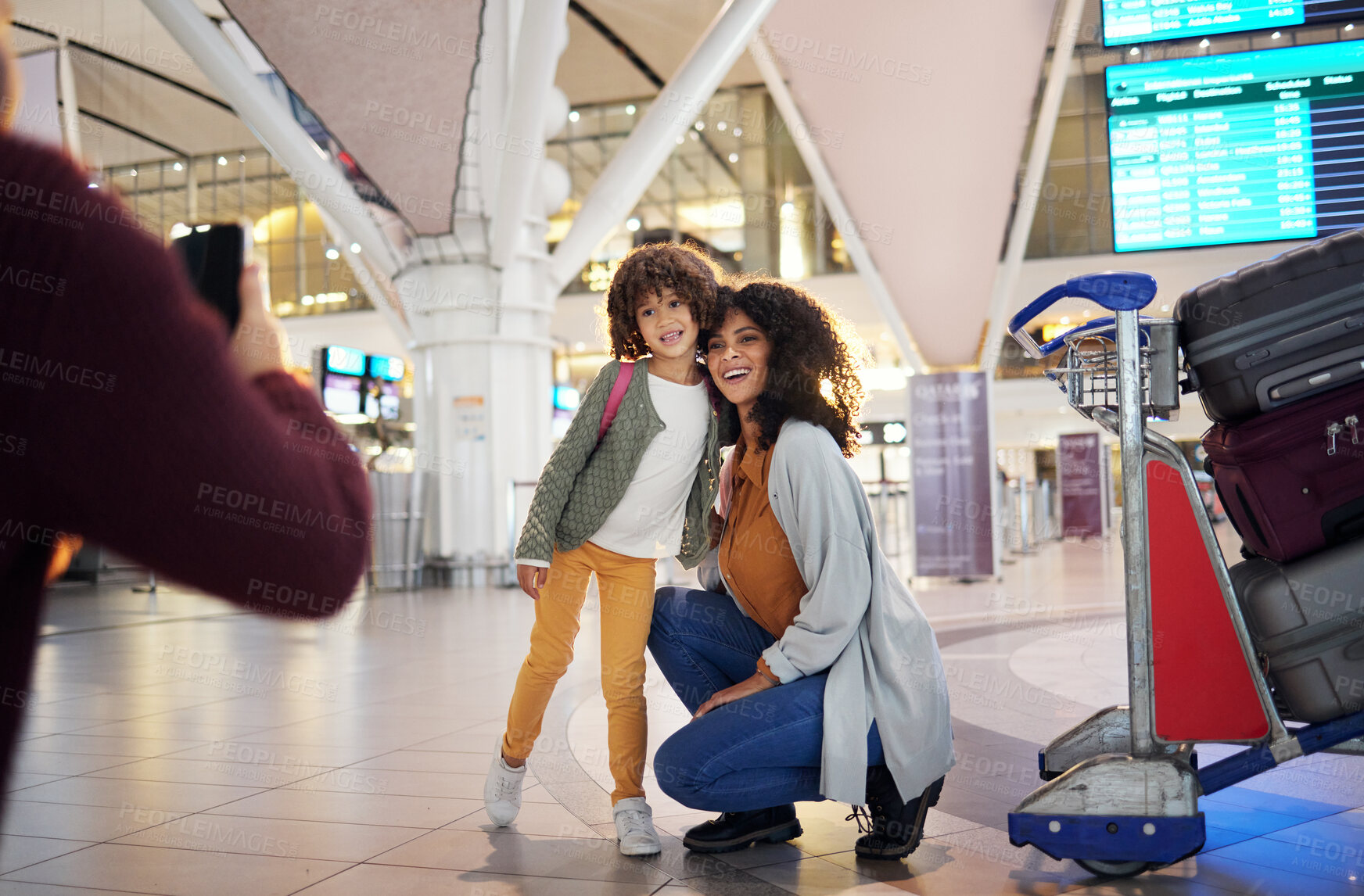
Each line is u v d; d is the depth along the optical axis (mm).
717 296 2666
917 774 2436
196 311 871
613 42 23141
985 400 12492
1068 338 2545
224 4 8883
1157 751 2287
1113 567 14734
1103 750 2789
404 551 12648
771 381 2623
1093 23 13094
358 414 15359
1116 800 2248
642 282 2600
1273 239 7211
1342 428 2209
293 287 30812
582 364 31562
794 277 28641
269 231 30812
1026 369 29328
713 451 2742
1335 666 2209
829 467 2508
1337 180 7102
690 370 2766
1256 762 2283
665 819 2959
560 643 2787
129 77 23266
